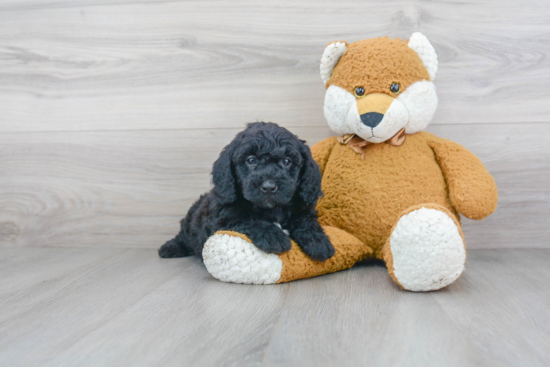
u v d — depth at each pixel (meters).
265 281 1.37
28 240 2.14
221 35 1.96
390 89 1.50
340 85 1.57
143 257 1.86
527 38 1.82
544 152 1.83
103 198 2.08
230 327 1.02
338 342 0.92
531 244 1.86
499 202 1.86
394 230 1.26
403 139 1.59
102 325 1.06
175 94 2.01
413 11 1.85
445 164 1.57
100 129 2.06
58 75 2.07
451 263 1.20
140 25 2.01
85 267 1.69
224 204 1.48
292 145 1.40
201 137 2.00
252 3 1.93
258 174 1.34
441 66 1.85
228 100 1.98
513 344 0.90
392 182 1.54
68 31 2.05
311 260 1.41
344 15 1.89
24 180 2.12
